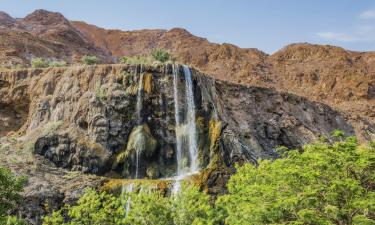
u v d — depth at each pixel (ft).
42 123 110.63
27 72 125.39
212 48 301.63
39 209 81.97
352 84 271.69
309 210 43.52
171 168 107.55
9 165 92.02
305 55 308.19
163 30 371.35
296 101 173.88
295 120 159.94
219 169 94.84
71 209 57.57
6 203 61.72
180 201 54.95
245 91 152.35
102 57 292.81
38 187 85.97
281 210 47.09
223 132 107.86
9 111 121.39
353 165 47.01
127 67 115.44
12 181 60.64
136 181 90.89
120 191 89.56
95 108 107.76
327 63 294.05
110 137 105.09
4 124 118.21
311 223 44.42
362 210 44.60
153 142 106.52
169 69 116.37
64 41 278.67
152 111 111.65
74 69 119.14
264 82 268.21
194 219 51.67
